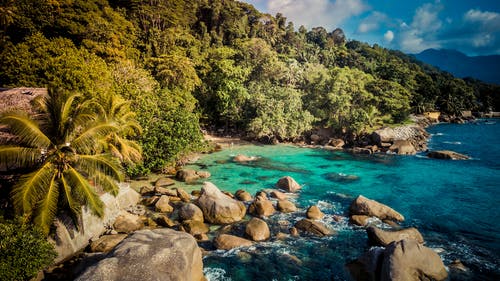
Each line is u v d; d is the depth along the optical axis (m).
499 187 26.69
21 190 11.97
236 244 14.94
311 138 51.81
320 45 143.50
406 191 25.41
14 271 10.16
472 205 22.11
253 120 48.31
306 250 14.88
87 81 23.53
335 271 13.20
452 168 34.19
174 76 50.06
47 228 12.20
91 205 13.37
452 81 127.88
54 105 14.26
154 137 26.22
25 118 12.83
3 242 10.44
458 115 102.88
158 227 16.70
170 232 12.42
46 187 12.76
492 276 12.95
